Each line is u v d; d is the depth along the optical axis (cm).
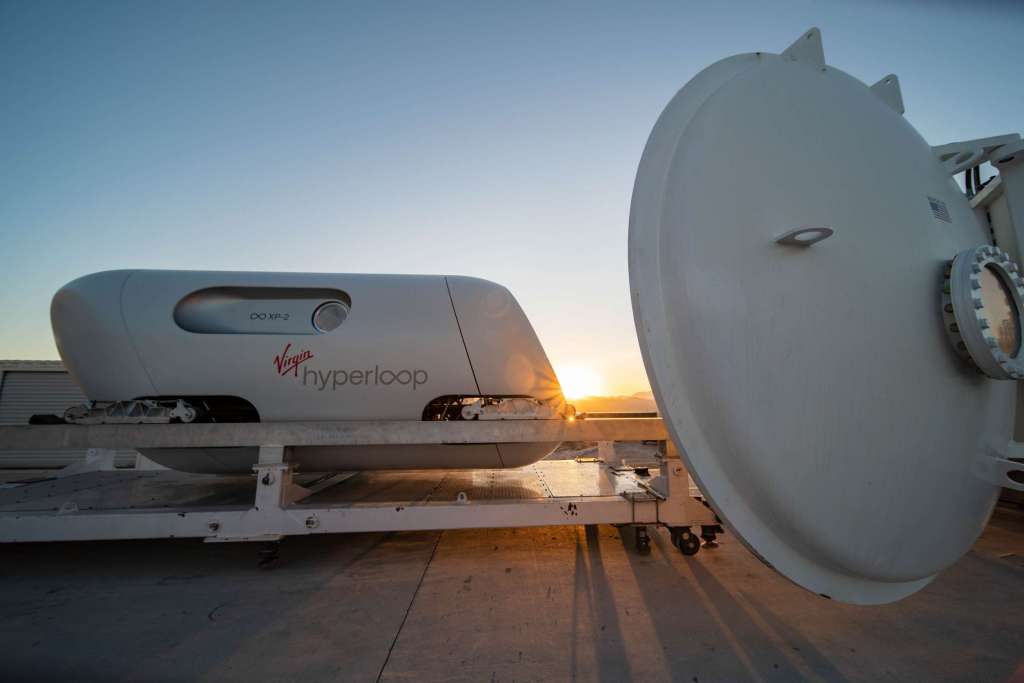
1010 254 235
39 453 848
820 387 156
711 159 170
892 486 163
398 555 293
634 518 279
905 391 161
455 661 178
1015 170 224
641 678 168
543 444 313
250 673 170
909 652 185
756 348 156
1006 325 164
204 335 284
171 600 231
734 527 161
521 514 272
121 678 167
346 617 212
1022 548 311
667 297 166
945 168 218
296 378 285
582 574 261
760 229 161
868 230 166
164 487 367
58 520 255
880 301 161
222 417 295
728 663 177
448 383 290
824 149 178
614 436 281
